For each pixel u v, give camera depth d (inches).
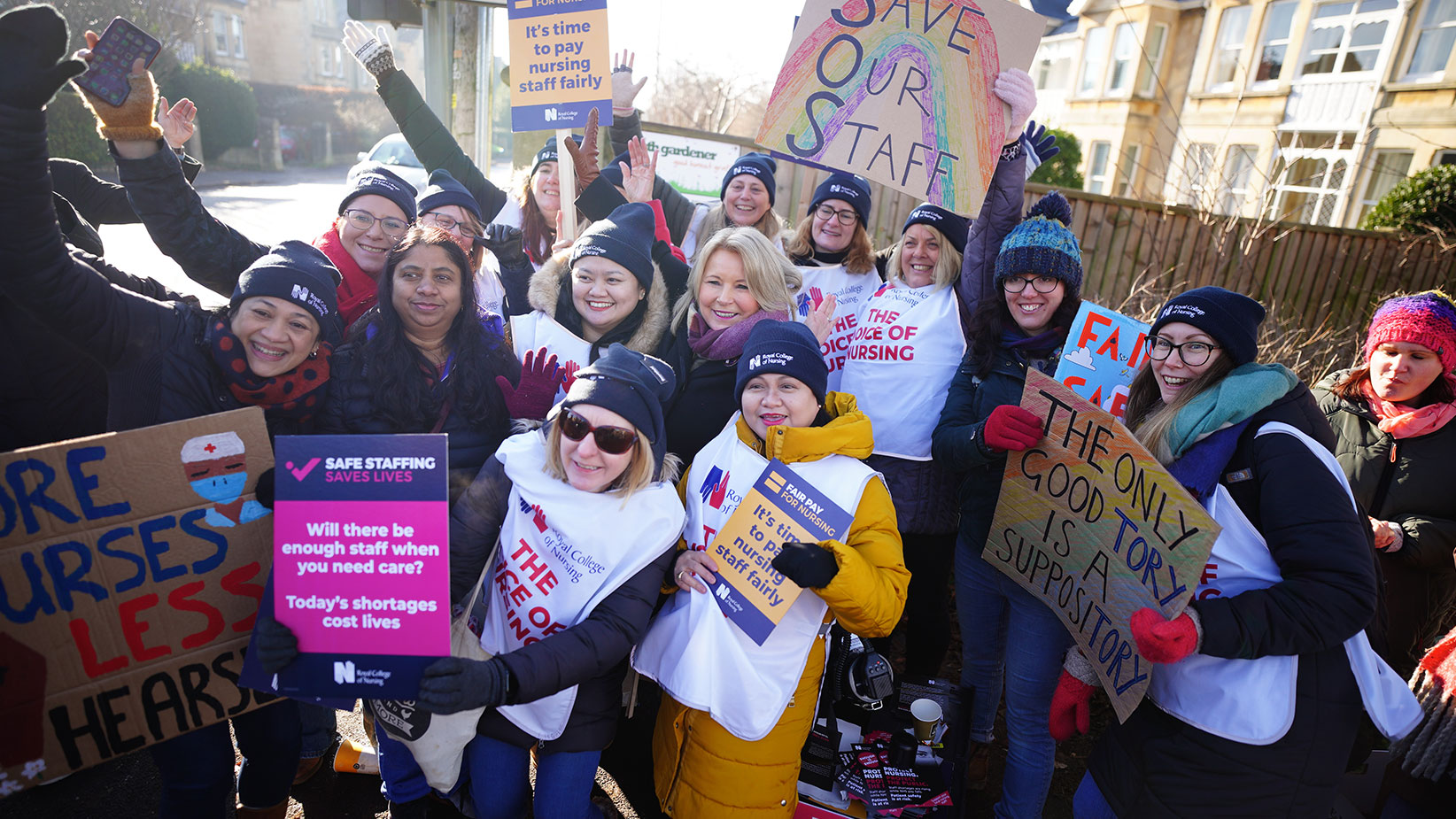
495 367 92.6
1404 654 112.2
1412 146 536.4
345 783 101.1
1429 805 84.3
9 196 66.0
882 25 98.5
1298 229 277.7
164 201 88.7
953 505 114.3
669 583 83.7
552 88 111.3
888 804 83.5
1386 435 110.0
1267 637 64.8
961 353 112.8
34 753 64.5
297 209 620.4
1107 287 272.1
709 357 102.9
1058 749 122.2
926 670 122.0
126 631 66.1
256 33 1347.2
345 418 84.9
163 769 75.2
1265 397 69.6
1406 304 105.1
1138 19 715.4
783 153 103.2
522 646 77.0
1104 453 76.2
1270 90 626.5
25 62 65.4
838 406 87.9
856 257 134.6
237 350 76.6
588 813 84.0
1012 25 94.1
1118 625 73.7
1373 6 558.3
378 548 63.4
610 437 74.1
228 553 68.7
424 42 212.1
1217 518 71.0
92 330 73.0
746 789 80.0
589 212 119.0
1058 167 522.0
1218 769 68.6
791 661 78.4
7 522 61.6
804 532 78.2
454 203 118.8
